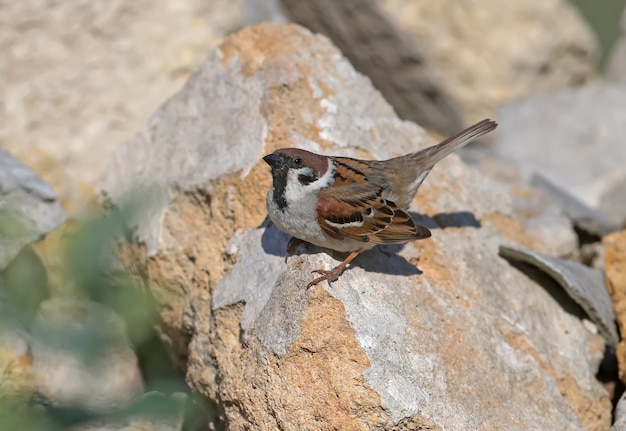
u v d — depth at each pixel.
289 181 8.77
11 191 11.62
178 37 14.88
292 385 8.30
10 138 13.98
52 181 14.03
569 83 19.00
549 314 10.45
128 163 11.62
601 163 16.84
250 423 8.59
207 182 10.44
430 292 9.40
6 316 7.27
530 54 18.25
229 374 8.95
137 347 10.77
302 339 8.37
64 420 5.83
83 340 5.30
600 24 25.31
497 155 17.48
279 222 8.86
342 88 11.02
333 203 8.67
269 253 9.40
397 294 9.08
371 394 8.17
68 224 11.84
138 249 10.71
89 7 14.38
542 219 12.60
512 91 18.31
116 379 9.85
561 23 18.70
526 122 17.81
